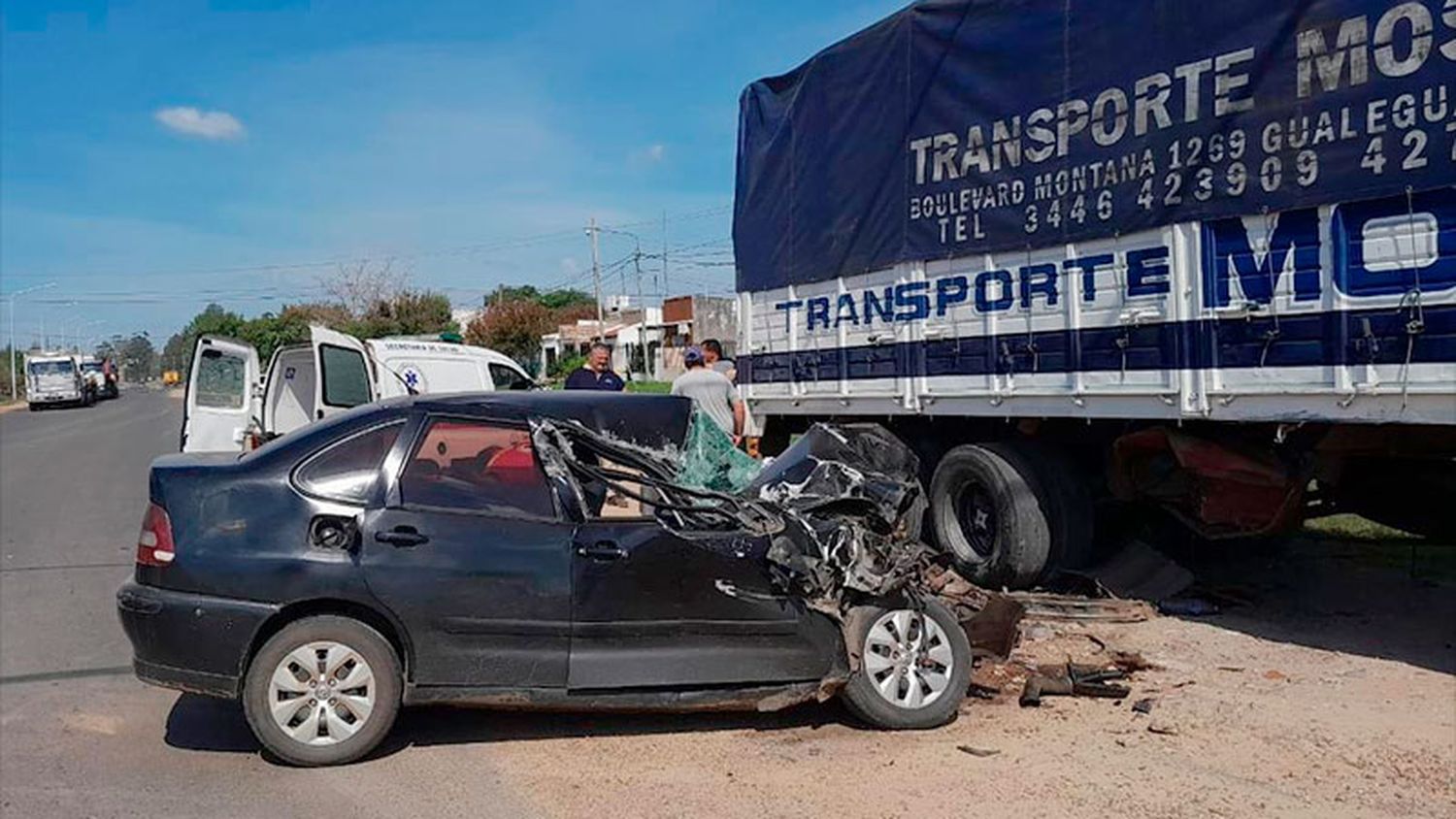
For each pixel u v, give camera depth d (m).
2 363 89.25
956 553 9.00
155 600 5.16
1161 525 8.91
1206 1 6.79
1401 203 5.79
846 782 4.96
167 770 5.25
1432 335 5.67
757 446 11.83
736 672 5.46
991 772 5.05
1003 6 8.27
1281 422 6.57
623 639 5.37
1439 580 8.47
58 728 5.89
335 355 12.36
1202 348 6.84
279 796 4.91
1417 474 7.04
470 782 5.04
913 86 9.16
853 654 5.55
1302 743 5.33
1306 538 10.06
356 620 5.23
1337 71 6.07
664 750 5.40
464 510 5.39
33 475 20.88
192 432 12.35
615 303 76.25
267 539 5.20
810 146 10.66
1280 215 6.38
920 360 9.18
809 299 10.76
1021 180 8.11
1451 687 6.05
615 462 5.75
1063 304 7.83
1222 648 6.93
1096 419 7.84
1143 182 7.18
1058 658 6.80
